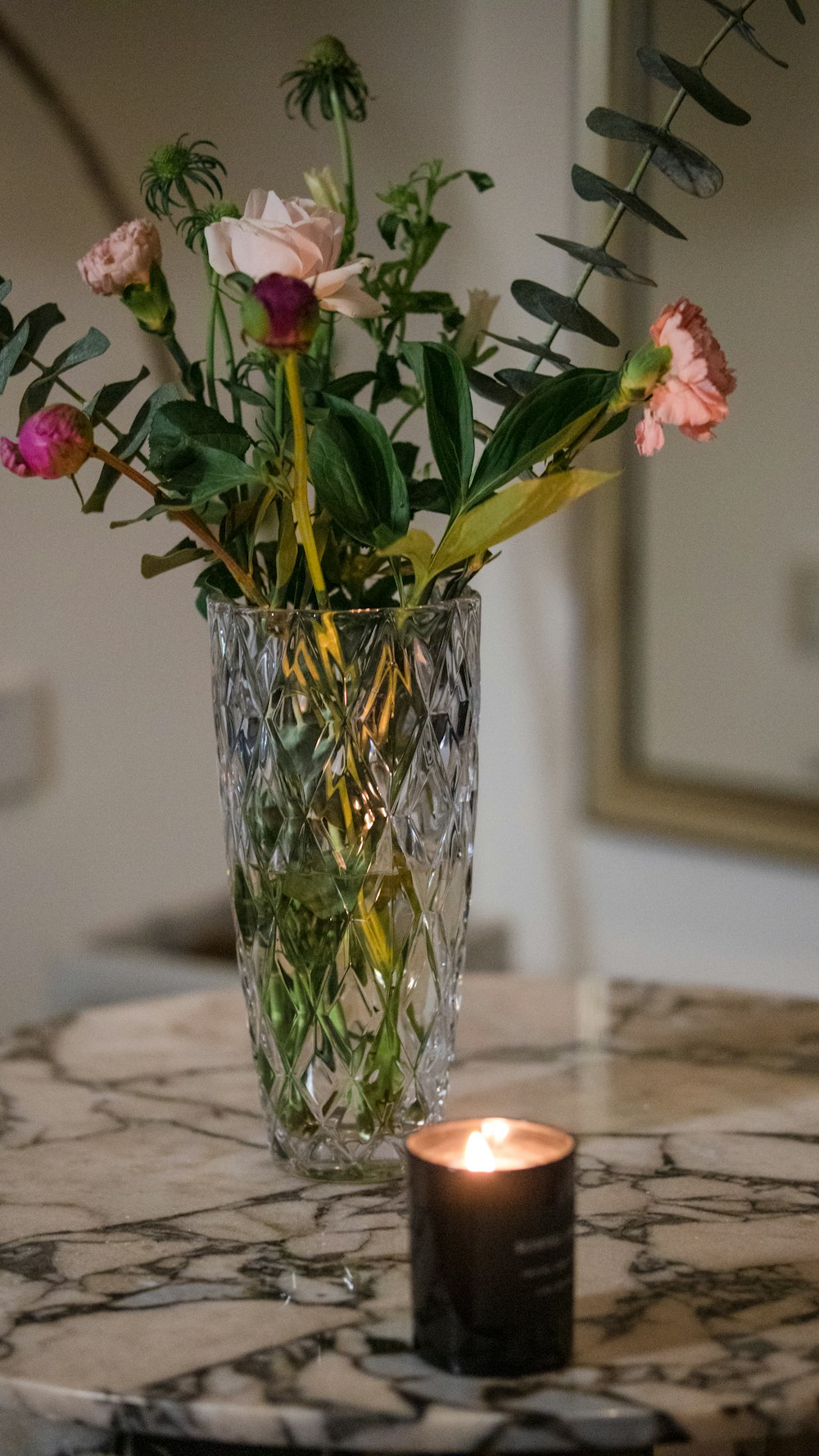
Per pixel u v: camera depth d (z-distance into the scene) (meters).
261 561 0.83
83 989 1.75
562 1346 0.60
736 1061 0.97
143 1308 0.66
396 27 1.81
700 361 0.67
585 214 1.69
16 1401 0.60
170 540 1.93
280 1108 0.80
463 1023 1.05
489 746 1.94
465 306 1.82
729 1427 0.57
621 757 1.81
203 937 1.92
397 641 0.75
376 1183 0.81
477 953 1.88
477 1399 0.58
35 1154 0.84
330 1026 0.78
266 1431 0.57
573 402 0.73
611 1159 0.82
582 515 1.79
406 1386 0.59
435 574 0.73
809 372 1.56
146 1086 0.94
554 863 1.92
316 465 0.72
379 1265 0.70
